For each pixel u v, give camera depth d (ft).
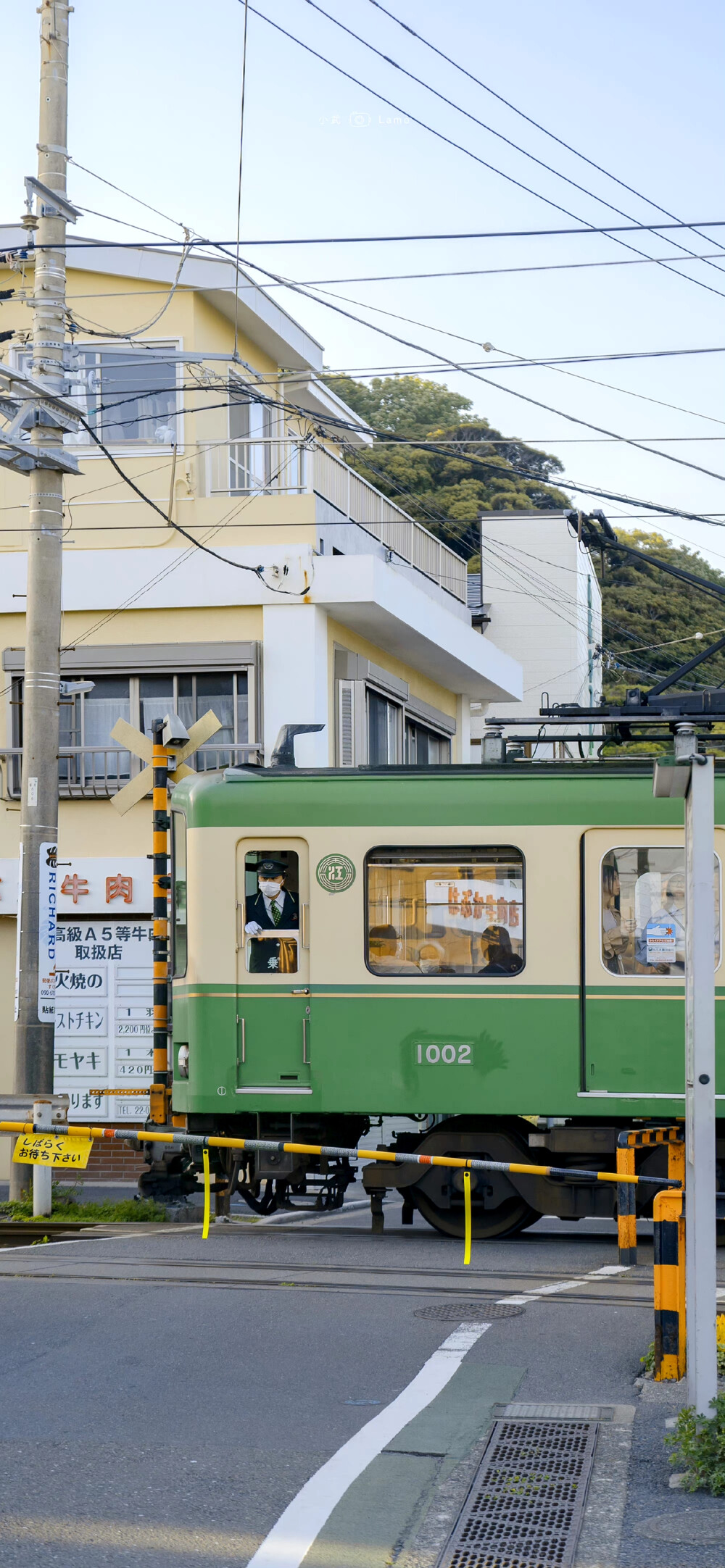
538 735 55.42
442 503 188.85
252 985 52.31
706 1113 26.96
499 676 111.14
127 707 82.23
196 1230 55.26
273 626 80.64
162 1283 42.29
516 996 50.98
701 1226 26.89
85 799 81.97
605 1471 25.94
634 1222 45.93
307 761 79.61
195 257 85.40
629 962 50.80
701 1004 27.20
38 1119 57.88
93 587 82.38
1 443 58.49
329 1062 51.67
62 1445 27.27
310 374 67.77
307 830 52.31
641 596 196.54
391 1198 76.13
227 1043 52.29
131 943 81.56
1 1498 24.52
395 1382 31.55
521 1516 23.90
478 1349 34.22
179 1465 26.17
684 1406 29.48
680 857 50.98
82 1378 31.86
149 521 82.23
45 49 61.98
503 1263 46.32
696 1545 22.59
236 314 88.84
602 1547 22.65
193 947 52.85
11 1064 83.05
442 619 95.76
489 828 51.49
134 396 84.79
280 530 81.10
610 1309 38.70
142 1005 81.10
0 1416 29.12
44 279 61.82
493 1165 44.70
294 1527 23.39
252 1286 41.70
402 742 97.45
